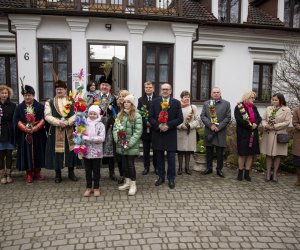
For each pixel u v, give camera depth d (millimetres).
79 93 5164
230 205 4863
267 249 3611
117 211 4547
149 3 9719
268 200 5117
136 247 3584
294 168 6789
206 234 3922
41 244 3645
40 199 4980
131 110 5152
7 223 4164
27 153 5684
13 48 9906
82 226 4082
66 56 9062
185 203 4895
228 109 6270
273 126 5926
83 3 9312
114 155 5777
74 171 6566
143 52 9445
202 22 9430
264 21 12492
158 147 5582
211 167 6500
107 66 7715
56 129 5672
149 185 5707
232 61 11781
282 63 10734
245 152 5902
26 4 8805
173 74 9703
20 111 5707
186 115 6320
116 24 9156
